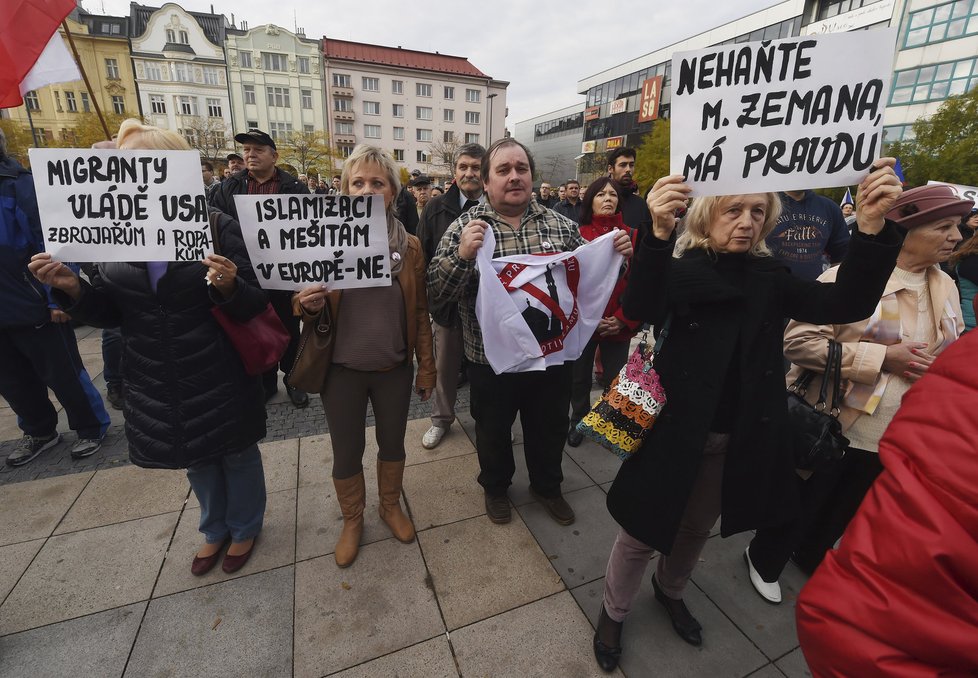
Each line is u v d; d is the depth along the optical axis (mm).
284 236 1698
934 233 1574
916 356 1611
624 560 1545
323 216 1695
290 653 1655
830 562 763
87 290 1623
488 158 1974
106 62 37312
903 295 1698
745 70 1145
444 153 45094
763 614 1853
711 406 1338
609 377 3004
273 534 2221
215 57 39688
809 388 1876
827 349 1703
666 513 1382
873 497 737
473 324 2084
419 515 2373
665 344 1456
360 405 1993
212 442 1771
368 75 46094
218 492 1959
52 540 2146
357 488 2076
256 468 1993
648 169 26141
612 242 2037
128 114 38156
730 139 1183
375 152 1785
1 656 1627
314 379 1874
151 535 2191
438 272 1928
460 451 2951
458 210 3205
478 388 2127
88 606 1824
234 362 1791
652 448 1438
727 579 2021
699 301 1325
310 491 2537
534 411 2211
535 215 2076
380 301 1889
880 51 1112
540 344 1974
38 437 2828
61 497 2438
